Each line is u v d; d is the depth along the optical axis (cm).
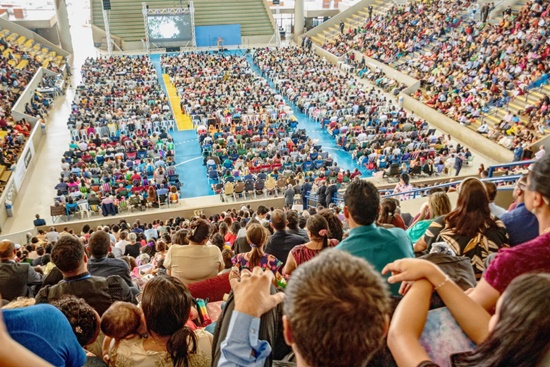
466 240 366
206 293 578
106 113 3519
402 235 310
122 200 2441
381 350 209
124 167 2756
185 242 878
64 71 4747
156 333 320
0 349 130
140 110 3578
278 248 651
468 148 3084
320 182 2456
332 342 149
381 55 4547
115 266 618
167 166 2775
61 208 2322
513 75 3294
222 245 1066
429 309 201
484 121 3106
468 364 172
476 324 191
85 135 3250
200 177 2902
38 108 3681
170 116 3572
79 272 467
